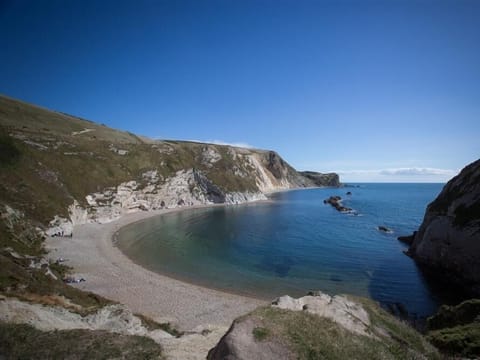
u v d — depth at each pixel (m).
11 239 29.73
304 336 10.60
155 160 99.62
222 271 36.84
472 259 32.06
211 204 108.88
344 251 46.56
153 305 26.23
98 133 112.44
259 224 69.69
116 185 75.38
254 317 11.16
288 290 31.58
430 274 36.66
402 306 28.06
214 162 134.88
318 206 108.19
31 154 57.81
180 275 34.75
